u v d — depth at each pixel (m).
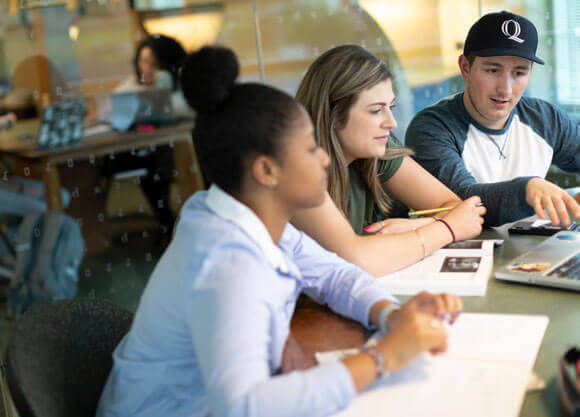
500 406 0.67
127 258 2.67
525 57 1.66
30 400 0.75
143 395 0.83
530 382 0.73
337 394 0.68
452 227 1.24
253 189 0.79
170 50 2.60
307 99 1.30
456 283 1.03
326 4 2.80
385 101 1.27
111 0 2.48
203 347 0.69
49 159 2.49
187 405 0.82
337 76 1.25
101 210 2.61
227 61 0.77
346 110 1.26
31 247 2.49
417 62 2.94
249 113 0.75
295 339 0.89
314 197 0.80
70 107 2.50
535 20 2.89
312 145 0.78
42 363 0.82
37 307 0.89
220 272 0.72
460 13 2.90
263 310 0.71
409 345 0.73
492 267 1.15
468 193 1.52
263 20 2.72
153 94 2.63
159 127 2.66
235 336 0.68
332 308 0.98
